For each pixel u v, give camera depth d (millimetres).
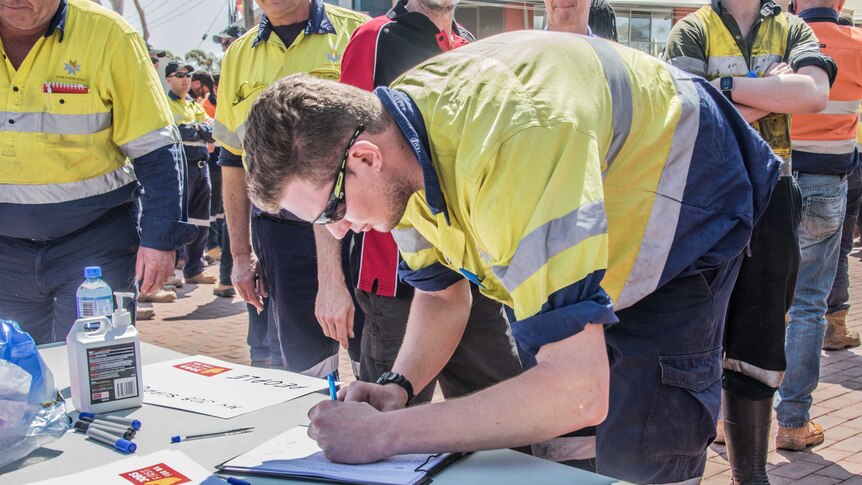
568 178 1394
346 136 1447
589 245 1363
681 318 1892
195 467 1462
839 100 3455
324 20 3264
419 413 1472
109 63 2768
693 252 1784
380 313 2521
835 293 4805
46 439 1605
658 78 1751
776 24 2963
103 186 2848
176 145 2918
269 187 1463
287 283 3102
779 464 3281
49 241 2848
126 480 1410
